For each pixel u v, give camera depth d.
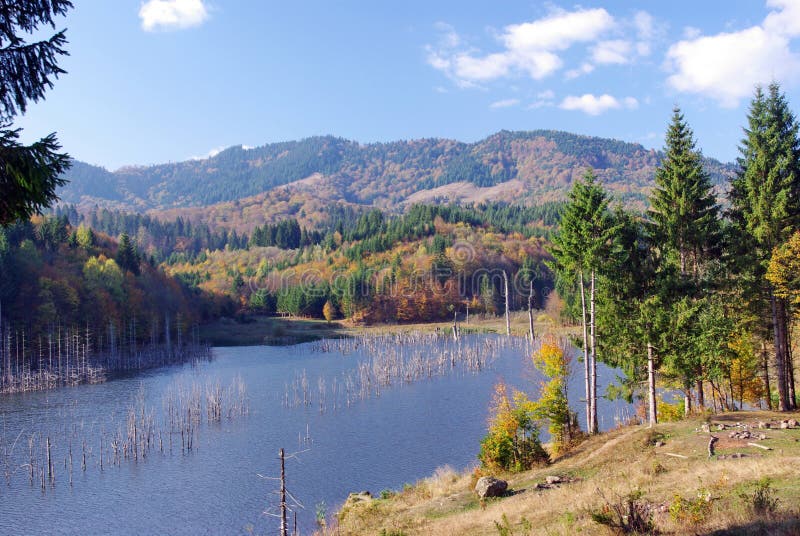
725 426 33.53
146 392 87.88
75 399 82.69
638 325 38.44
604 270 39.53
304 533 39.06
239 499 46.69
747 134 40.50
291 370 108.00
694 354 36.81
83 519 43.56
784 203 36.72
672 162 40.50
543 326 153.50
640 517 17.44
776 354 39.16
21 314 107.94
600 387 76.00
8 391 86.75
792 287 35.50
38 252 126.06
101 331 123.81
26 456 57.53
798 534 13.59
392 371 99.19
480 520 25.62
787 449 26.88
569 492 26.28
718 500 18.86
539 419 41.62
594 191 40.12
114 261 145.12
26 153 8.75
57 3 9.29
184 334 152.62
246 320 184.62
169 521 42.97
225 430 66.75
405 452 57.25
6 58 8.89
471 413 72.00
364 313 181.75
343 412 74.31
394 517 31.14
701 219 38.78
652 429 35.53
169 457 57.47
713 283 39.72
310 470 52.78
